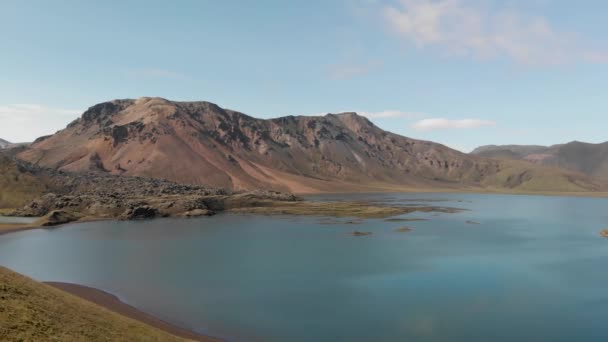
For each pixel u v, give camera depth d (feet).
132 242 412.98
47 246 386.73
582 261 320.50
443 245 392.88
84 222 596.70
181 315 192.03
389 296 225.76
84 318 130.21
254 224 574.15
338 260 320.50
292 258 329.31
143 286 243.40
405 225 557.33
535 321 188.03
